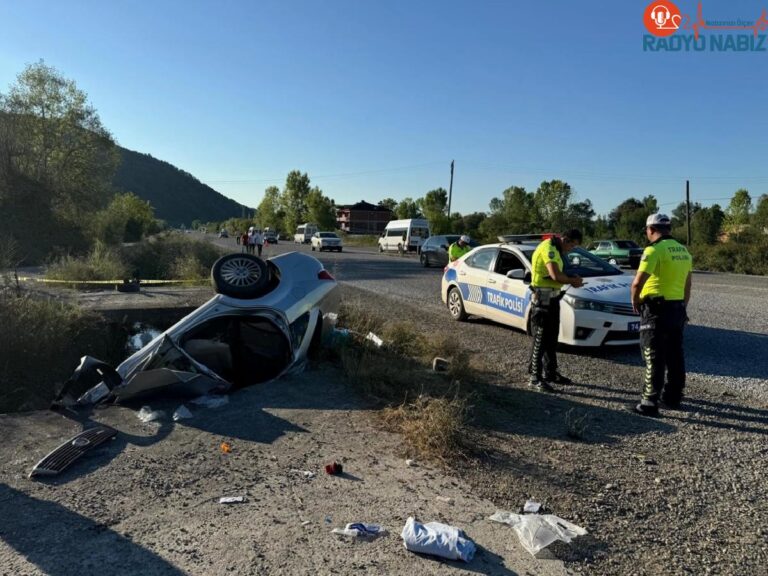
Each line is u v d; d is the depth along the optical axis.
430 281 18.77
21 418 4.92
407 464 4.07
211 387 5.50
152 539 3.03
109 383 5.18
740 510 3.50
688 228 46.78
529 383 6.29
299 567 2.79
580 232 6.26
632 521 3.34
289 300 6.53
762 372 6.80
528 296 8.55
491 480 3.85
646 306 5.30
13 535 3.05
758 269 29.00
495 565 2.85
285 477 3.82
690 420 5.14
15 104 30.69
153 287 14.56
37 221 25.89
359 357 6.95
